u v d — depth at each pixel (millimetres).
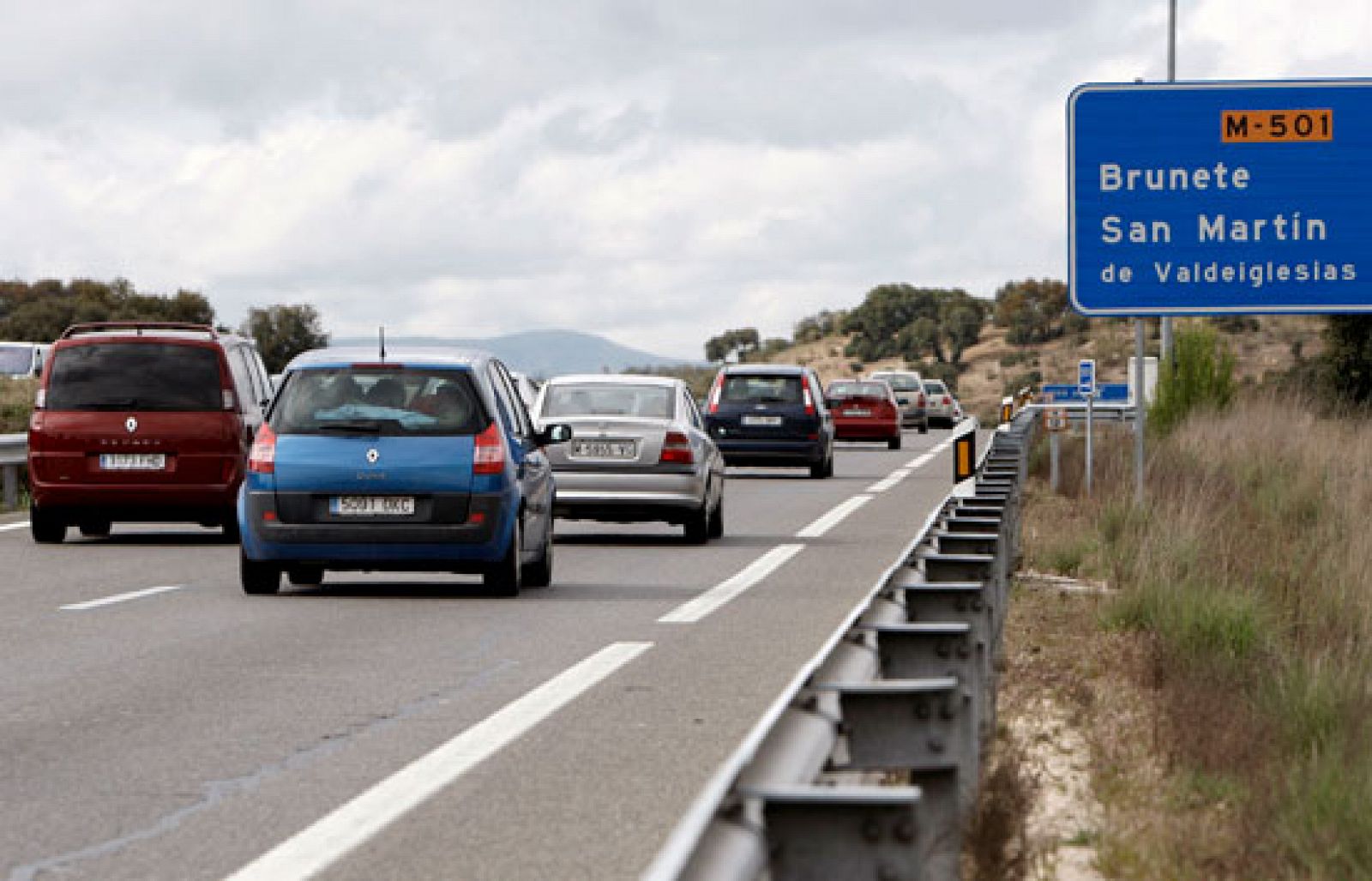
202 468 40844
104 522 45375
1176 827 13945
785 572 35250
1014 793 13203
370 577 34156
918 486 65562
